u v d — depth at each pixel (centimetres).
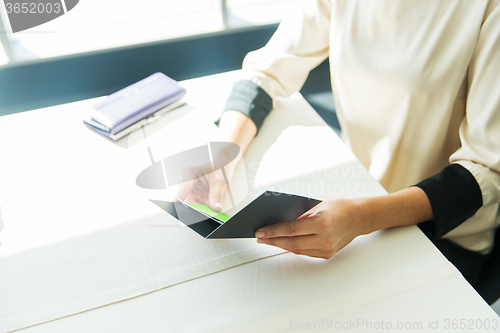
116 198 83
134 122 102
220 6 196
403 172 108
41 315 62
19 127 106
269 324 60
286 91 113
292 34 114
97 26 194
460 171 80
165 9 205
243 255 71
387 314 61
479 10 84
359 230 72
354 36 104
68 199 84
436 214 76
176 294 65
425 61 91
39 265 70
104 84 191
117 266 70
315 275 67
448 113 94
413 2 93
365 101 106
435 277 66
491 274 87
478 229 92
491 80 81
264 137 99
